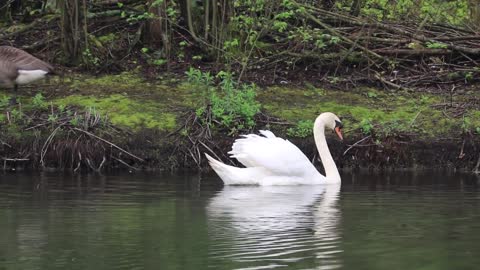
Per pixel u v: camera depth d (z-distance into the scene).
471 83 19.75
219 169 14.16
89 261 8.41
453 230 9.96
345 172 16.05
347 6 21.89
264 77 19.45
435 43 19.80
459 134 17.05
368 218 10.76
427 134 17.08
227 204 11.86
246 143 14.42
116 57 20.09
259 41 20.55
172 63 19.92
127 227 10.05
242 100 17.08
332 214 11.03
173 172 15.78
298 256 8.59
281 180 14.19
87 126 16.34
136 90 18.41
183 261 8.38
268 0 19.45
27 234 9.67
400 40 20.33
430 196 12.73
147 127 16.64
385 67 20.19
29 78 17.27
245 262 8.34
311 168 14.38
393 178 15.05
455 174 15.73
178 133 16.61
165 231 9.84
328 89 19.19
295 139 16.70
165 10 19.75
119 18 21.03
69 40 19.47
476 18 22.50
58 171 15.73
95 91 18.23
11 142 16.16
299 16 20.05
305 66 20.05
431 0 21.61
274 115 17.41
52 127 16.38
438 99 18.72
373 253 8.74
